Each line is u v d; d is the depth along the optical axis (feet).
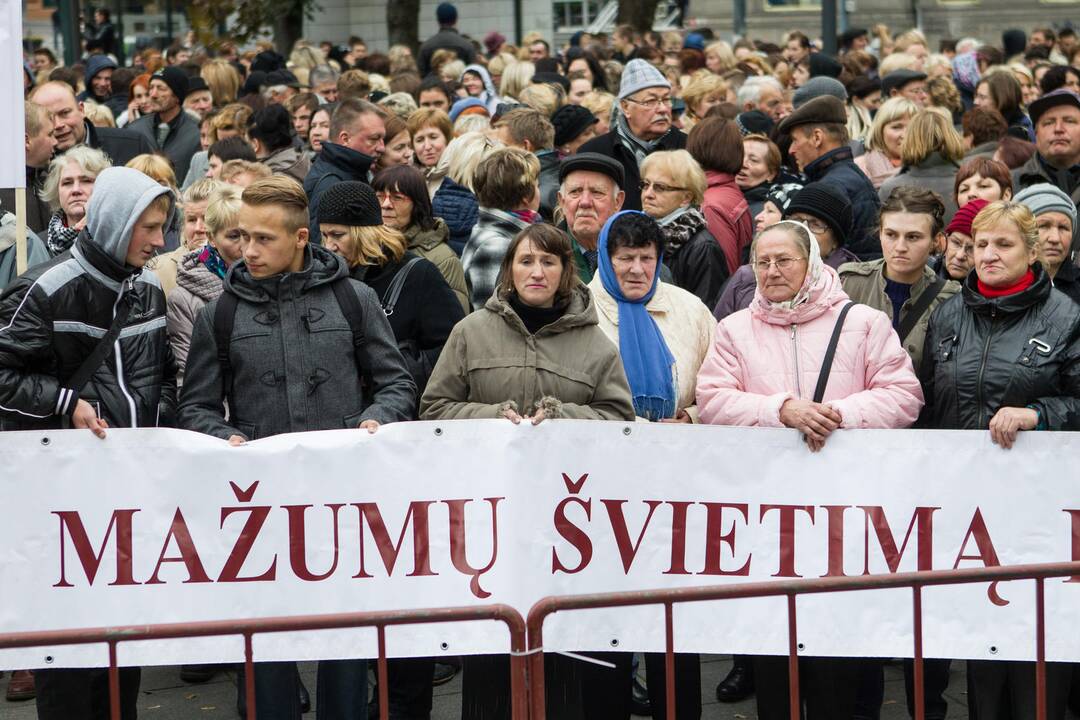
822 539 15.70
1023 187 25.54
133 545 15.15
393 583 15.31
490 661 15.94
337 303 15.94
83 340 15.61
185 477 15.14
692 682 16.43
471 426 15.28
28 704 19.36
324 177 24.39
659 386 17.58
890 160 30.30
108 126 34.60
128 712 16.29
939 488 15.61
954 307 16.87
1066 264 19.56
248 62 71.87
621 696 16.38
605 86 47.26
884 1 107.14
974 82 45.91
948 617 15.65
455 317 18.93
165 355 16.62
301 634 15.14
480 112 34.55
